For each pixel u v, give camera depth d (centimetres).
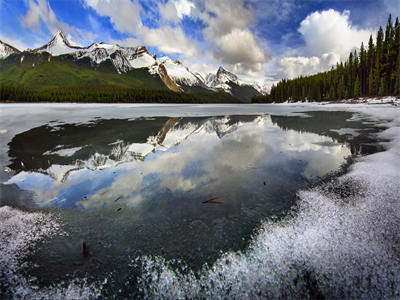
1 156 912
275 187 564
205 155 901
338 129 1489
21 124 1898
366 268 288
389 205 435
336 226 379
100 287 281
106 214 455
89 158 880
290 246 336
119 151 985
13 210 478
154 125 1880
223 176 654
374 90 5459
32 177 681
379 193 489
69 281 290
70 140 1222
